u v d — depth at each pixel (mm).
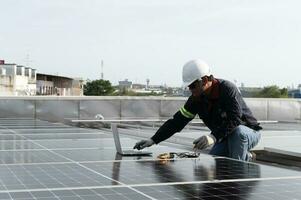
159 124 10773
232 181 3125
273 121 12609
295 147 6504
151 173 3422
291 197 2646
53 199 2539
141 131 8359
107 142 5645
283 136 7961
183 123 5262
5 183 2979
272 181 3133
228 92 5168
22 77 58906
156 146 5316
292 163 6184
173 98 13156
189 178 3232
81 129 7961
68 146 5156
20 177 3195
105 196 2625
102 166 3734
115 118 12727
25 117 12156
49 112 12273
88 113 12531
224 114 5258
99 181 3078
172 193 2725
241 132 5164
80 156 4320
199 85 5148
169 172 3479
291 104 14219
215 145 5367
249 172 3514
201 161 4109
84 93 70188
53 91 71125
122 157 4301
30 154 4422
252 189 2859
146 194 2688
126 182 3055
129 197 2605
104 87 62812
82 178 3182
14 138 6102
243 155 5203
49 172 3410
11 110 12086
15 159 4062
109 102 12680
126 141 5797
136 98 12898
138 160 4121
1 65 56719
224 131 5090
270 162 6480
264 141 7125
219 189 2852
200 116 5414
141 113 12938
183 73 5246
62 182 3027
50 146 5141
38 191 2742
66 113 12375
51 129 7887
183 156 4359
